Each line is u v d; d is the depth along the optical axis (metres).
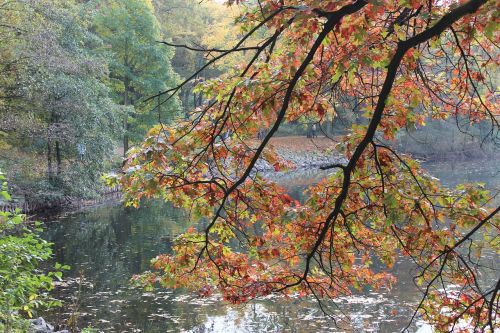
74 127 21.66
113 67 33.97
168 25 45.09
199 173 4.57
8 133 21.66
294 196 25.86
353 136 4.44
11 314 5.24
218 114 4.25
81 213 23.28
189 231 5.29
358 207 4.80
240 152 4.33
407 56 4.09
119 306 10.91
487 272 11.38
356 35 3.56
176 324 9.95
